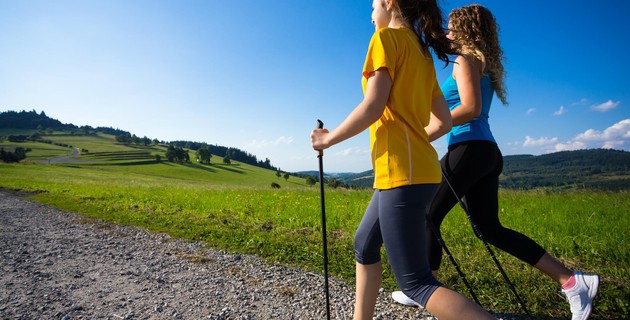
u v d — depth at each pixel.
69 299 3.37
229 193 12.05
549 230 5.04
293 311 3.09
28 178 34.06
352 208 7.67
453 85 2.80
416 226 1.72
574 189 8.88
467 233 5.04
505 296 3.16
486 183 2.73
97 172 76.12
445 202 2.72
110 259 4.77
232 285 3.73
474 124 2.64
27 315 3.01
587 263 3.89
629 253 3.91
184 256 4.86
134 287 3.70
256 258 4.72
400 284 1.75
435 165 1.79
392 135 1.76
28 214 9.28
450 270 3.79
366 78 1.80
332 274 4.04
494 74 2.71
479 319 1.56
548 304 2.98
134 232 6.54
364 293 2.08
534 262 2.56
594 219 5.46
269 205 8.70
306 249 4.88
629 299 2.93
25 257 4.91
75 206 10.64
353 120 1.69
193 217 7.69
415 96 1.78
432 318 2.89
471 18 2.64
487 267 3.80
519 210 6.53
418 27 1.88
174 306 3.21
